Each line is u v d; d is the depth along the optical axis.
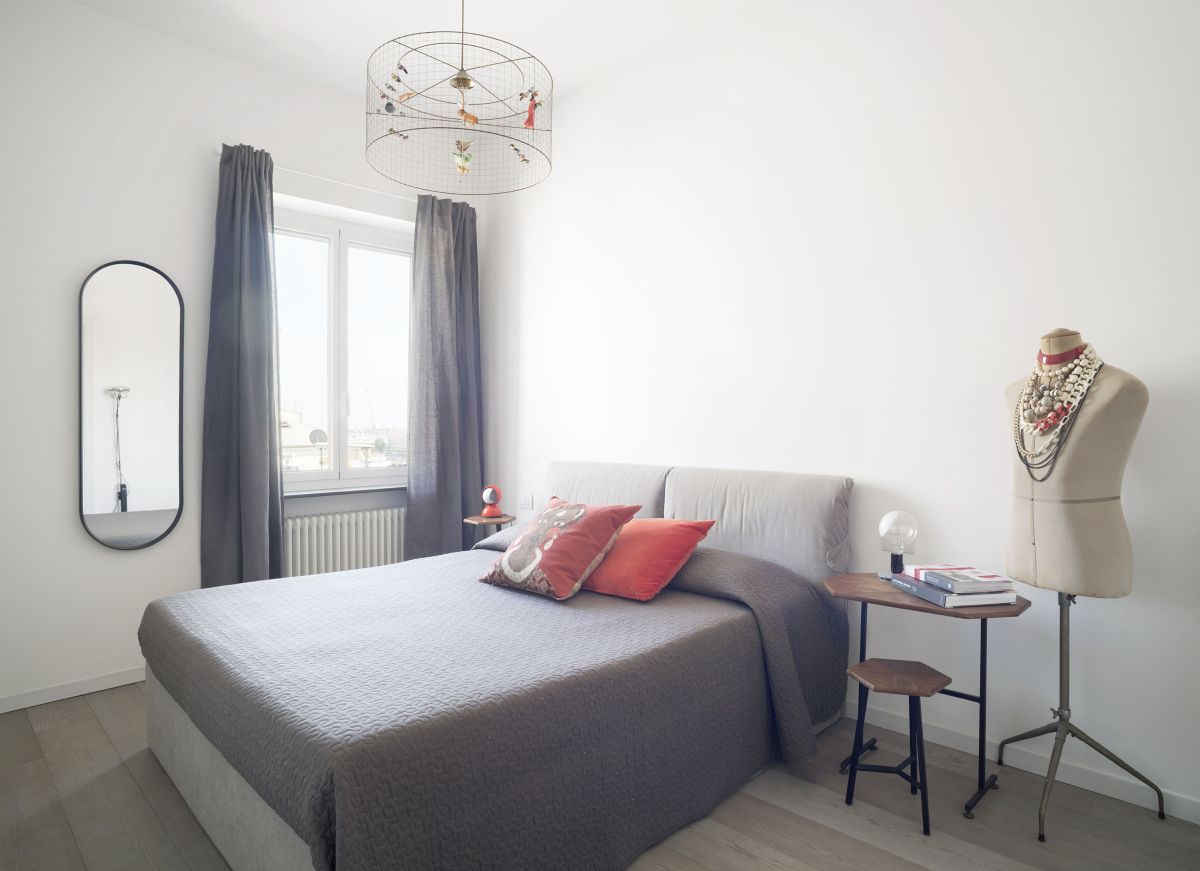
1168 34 2.01
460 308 4.16
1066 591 1.91
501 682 1.64
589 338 3.72
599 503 3.39
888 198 2.60
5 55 2.76
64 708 2.81
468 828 1.42
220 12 2.99
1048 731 2.07
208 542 3.28
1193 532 1.98
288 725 1.45
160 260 3.16
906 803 2.07
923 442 2.52
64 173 2.91
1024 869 1.75
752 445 3.03
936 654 2.49
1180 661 2.00
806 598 2.53
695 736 1.96
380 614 2.21
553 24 3.13
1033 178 2.26
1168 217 2.01
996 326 2.34
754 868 1.76
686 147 3.26
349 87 3.65
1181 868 1.76
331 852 1.28
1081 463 1.89
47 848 1.85
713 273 3.16
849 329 2.71
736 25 3.05
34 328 2.85
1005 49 2.31
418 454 3.96
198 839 1.90
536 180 4.00
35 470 2.86
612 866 1.71
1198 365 1.97
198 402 3.29
